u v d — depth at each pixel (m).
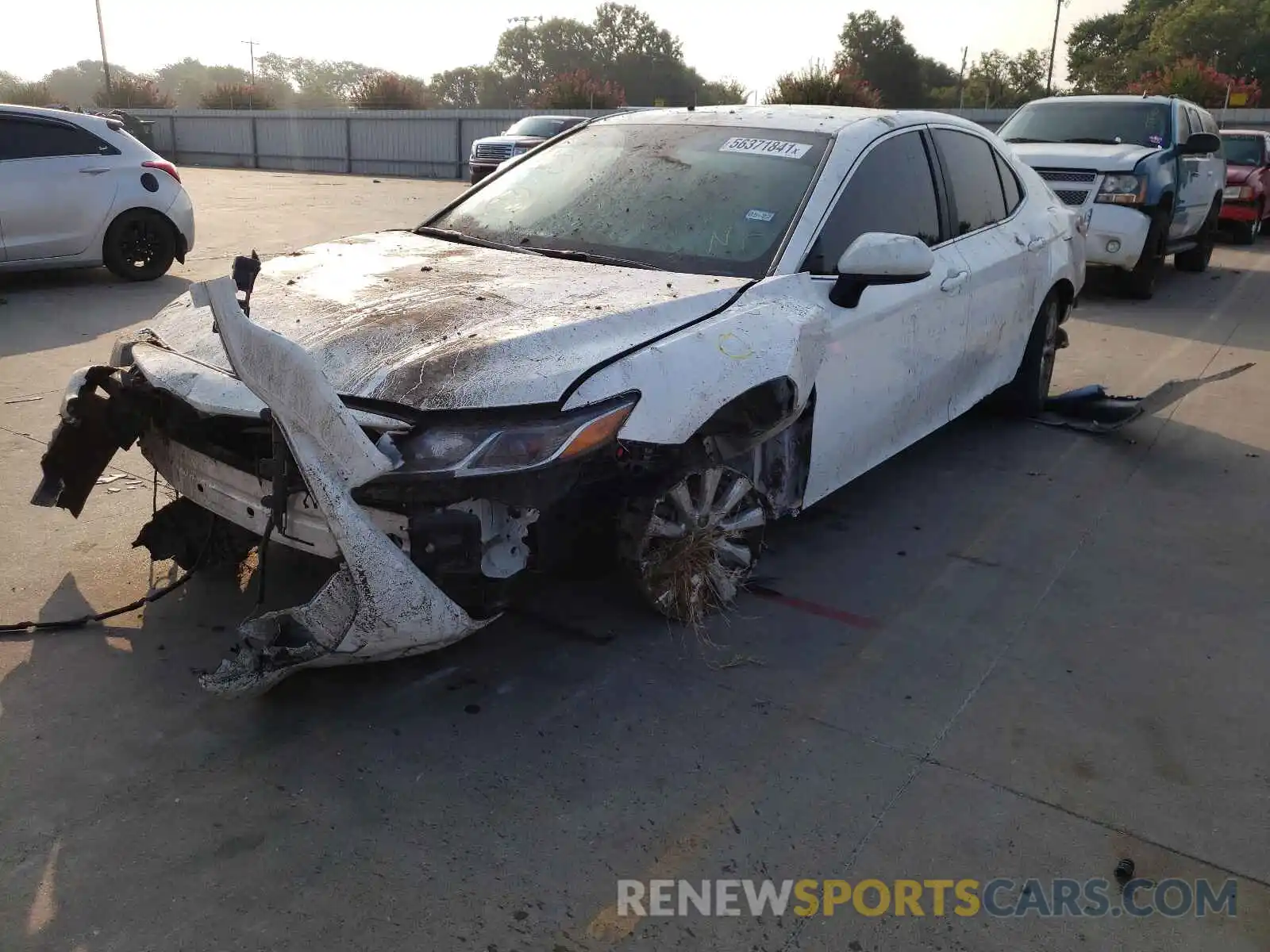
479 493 2.70
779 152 4.06
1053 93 62.78
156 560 3.67
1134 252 9.80
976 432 5.88
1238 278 12.14
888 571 4.06
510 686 3.17
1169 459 5.46
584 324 3.01
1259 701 3.23
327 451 2.57
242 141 35.34
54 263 9.02
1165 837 2.61
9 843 2.45
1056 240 5.79
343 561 2.64
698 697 3.15
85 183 8.99
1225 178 12.67
